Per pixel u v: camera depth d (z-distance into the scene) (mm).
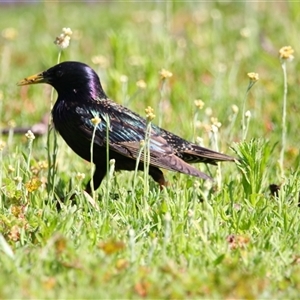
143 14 24906
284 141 12203
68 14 27531
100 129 11430
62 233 9078
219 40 21109
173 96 16359
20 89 17250
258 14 24375
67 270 7973
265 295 7602
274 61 18562
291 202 10703
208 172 11742
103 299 7398
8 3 30219
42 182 11211
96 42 22469
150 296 7492
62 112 11727
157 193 10648
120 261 8062
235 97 16422
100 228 9320
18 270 7992
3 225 9492
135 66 17469
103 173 11570
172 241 8945
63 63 11836
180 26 23828
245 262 8328
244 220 9742
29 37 23828
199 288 7664
